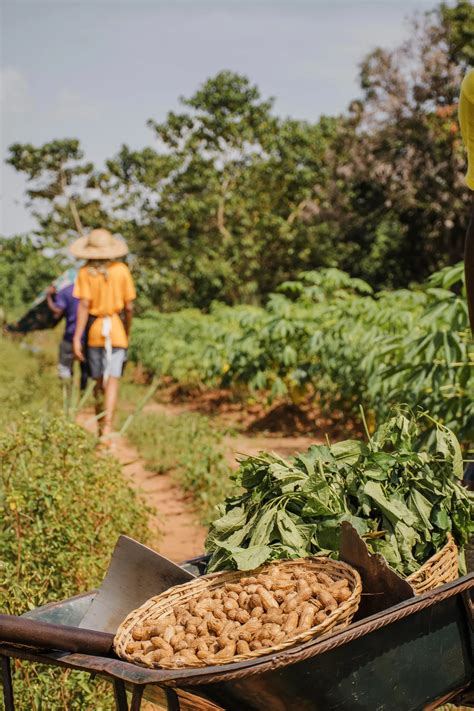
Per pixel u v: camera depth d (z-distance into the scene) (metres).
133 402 13.46
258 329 10.73
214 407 12.22
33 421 4.64
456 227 22.50
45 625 2.00
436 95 21.92
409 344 5.32
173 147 28.91
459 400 5.05
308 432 9.77
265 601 2.12
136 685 1.88
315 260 26.41
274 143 27.86
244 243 25.16
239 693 1.88
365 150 22.69
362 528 2.44
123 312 8.70
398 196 22.03
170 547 5.58
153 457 8.27
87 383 8.94
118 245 8.50
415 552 2.52
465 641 2.21
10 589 3.22
